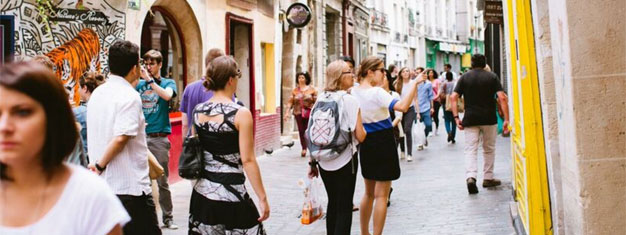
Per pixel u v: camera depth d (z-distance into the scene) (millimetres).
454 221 8258
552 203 5641
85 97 6883
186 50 14000
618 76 4234
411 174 12609
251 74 17484
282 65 21797
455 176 12086
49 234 2240
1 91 2189
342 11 29688
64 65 9555
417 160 14789
